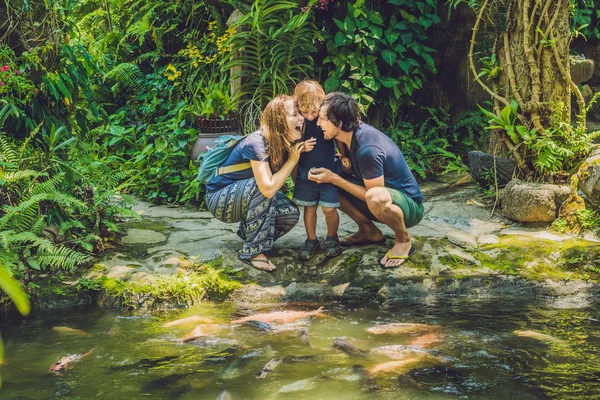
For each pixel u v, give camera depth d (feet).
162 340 11.95
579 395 9.23
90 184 16.92
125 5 29.58
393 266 15.08
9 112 16.21
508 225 17.88
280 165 14.40
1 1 17.07
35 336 12.26
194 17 26.68
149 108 25.34
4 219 14.49
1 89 16.20
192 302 14.24
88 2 30.73
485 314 13.24
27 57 16.87
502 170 19.77
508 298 14.39
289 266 15.34
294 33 22.06
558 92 18.78
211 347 11.50
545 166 18.35
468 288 14.65
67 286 14.56
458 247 15.99
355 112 14.07
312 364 10.57
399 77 23.98
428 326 12.49
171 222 18.92
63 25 18.34
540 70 18.76
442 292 14.58
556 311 13.43
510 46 19.15
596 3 28.63
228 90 23.66
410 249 15.47
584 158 18.63
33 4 17.44
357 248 15.92
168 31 26.91
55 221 16.10
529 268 15.21
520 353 10.96
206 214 19.95
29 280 14.69
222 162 15.21
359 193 14.52
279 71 22.63
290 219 15.42
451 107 26.14
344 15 24.02
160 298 14.08
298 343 11.59
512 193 17.99
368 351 11.09
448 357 10.80
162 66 27.25
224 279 14.88
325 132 14.08
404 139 24.02
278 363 10.61
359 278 14.87
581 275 14.99
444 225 17.60
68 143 16.37
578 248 15.56
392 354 10.96
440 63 25.93
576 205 17.12
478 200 20.13
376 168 14.12
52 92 17.07
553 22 18.21
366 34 23.20
